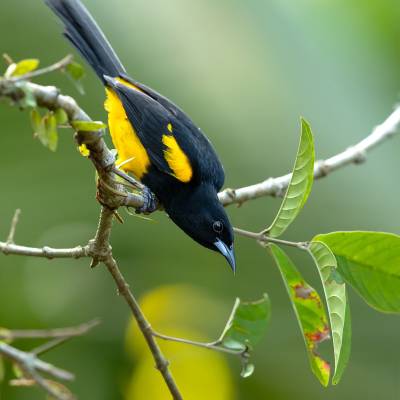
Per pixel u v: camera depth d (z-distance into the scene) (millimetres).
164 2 12961
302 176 7141
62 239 11695
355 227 12625
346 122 13562
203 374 12297
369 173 13055
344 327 6625
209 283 12070
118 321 11930
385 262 7098
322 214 12570
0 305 11727
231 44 13086
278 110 12930
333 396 12000
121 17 12602
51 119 5883
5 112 11008
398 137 13539
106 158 6570
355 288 7203
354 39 14852
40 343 11641
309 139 7023
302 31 14312
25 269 11781
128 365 11875
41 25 11836
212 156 10477
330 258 6809
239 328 7223
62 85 11922
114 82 9938
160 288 11961
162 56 12609
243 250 12164
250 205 12297
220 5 13453
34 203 11414
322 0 14969
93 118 12047
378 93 14492
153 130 10141
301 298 7227
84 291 11977
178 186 10188
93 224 11656
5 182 11297
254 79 12977
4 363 11039
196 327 12258
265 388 12148
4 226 11391
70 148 11391
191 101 12469
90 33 10000
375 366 12055
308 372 12031
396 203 12961
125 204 6977
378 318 12094
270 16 13906
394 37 15047
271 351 12008
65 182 11461
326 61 14312
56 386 6199
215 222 10148
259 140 12547
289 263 7254
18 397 11164
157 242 11828
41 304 11836
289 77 13398
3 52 11742
